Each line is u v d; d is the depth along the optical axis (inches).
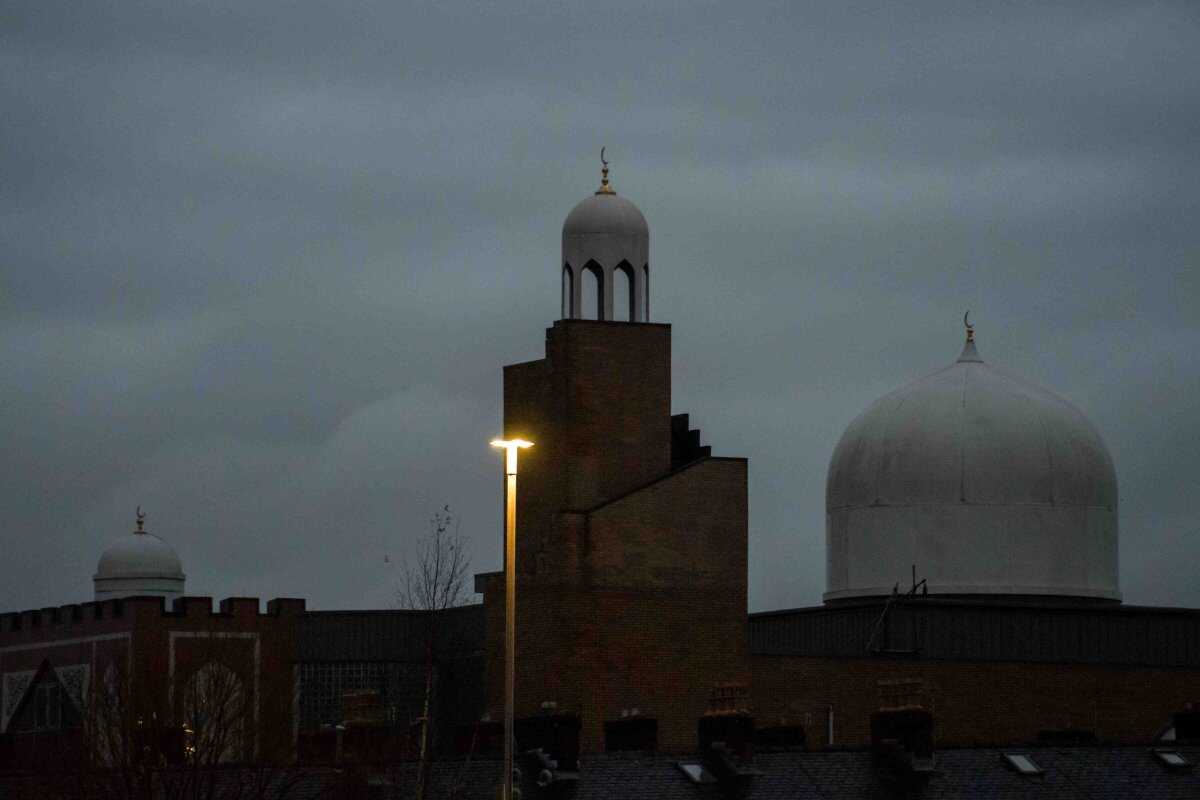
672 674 5103.3
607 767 3858.3
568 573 5064.0
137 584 7180.1
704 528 5177.2
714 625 5157.5
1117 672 5457.7
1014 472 5944.9
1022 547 5930.1
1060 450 5989.2
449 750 5211.6
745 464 5221.5
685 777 3858.3
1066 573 5944.9
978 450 5959.6
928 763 3924.7
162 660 5575.8
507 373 5324.8
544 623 5068.9
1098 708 5433.1
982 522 5935.0
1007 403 6018.7
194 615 5925.2
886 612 5482.3
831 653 5595.5
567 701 5024.6
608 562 5093.5
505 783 3444.9
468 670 5639.8
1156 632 5605.3
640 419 5216.5
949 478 5954.7
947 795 3895.2
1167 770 4079.7
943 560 5940.0
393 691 5570.9
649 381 5231.3
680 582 5142.7
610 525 5108.3
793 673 5211.6
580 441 5172.2
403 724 4995.1
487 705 5152.6
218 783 4097.0
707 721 3895.2
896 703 4020.7
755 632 5757.9
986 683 5369.1
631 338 5226.4
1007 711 5374.0
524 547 5246.1
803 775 3892.7
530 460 5255.9
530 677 5073.8
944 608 5511.8
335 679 5925.2
